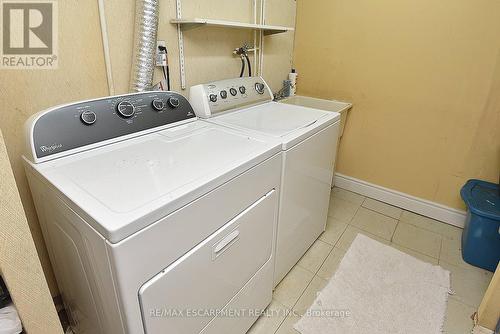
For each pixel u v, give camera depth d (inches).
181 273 35.2
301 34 101.4
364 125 97.7
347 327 58.5
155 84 60.4
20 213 30.0
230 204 40.6
